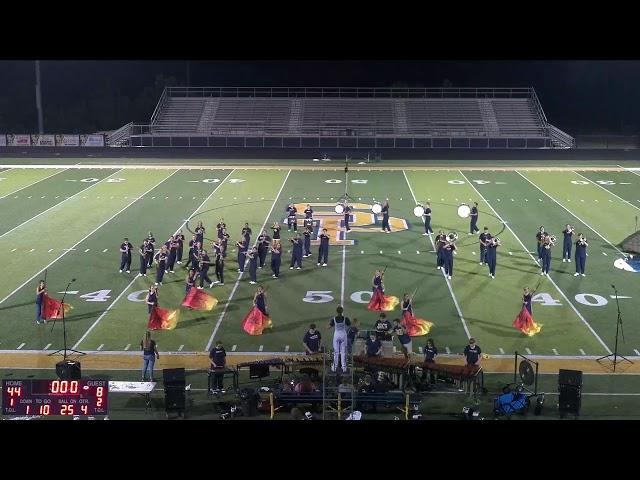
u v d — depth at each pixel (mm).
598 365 18500
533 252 27797
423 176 43281
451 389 17281
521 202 36062
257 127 55531
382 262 26656
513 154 49906
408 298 20266
